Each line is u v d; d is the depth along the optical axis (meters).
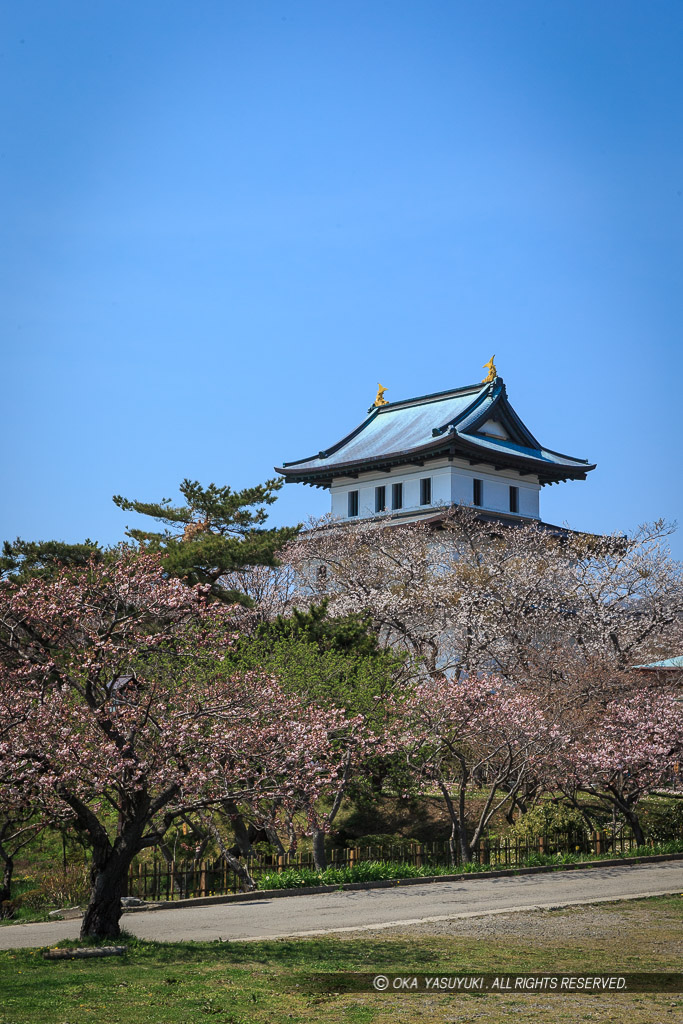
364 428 134.62
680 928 26.84
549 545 89.25
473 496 117.00
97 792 26.30
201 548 55.41
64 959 22.56
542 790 52.56
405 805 55.75
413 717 45.84
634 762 46.81
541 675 60.56
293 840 41.38
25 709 26.89
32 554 51.31
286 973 21.12
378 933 26.20
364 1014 17.70
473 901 31.97
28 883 42.53
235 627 49.31
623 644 71.69
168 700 29.25
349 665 48.50
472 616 69.25
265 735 30.02
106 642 27.41
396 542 87.62
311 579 90.25
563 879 37.34
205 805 26.81
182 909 31.72
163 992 19.27
